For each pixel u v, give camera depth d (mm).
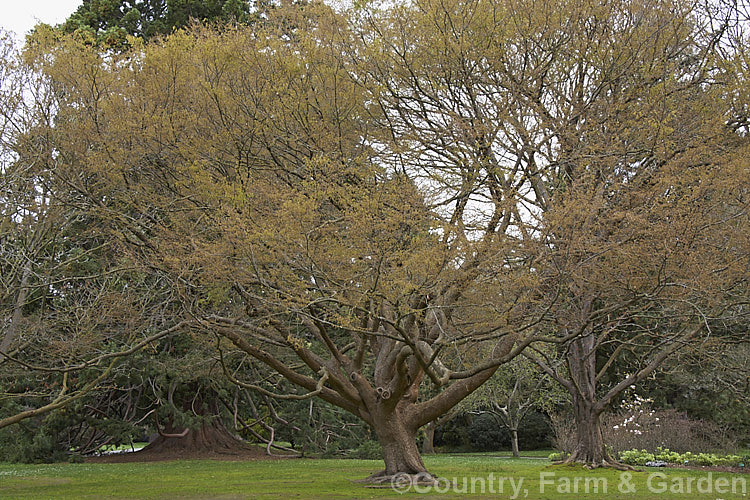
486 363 10828
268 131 10625
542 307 9859
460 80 10711
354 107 11008
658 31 10492
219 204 9938
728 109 10273
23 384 20172
